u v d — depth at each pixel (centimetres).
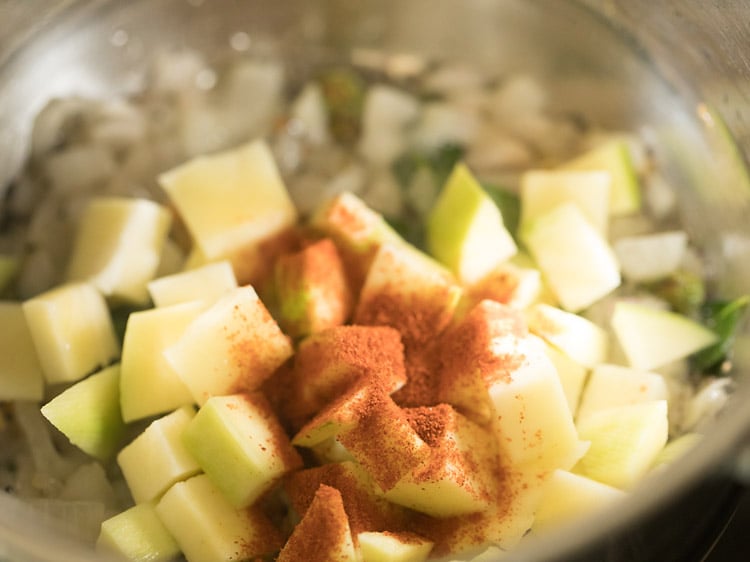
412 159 17
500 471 12
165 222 16
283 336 14
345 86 18
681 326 14
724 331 14
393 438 12
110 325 15
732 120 15
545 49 18
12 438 14
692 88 16
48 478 13
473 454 12
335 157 17
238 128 18
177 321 14
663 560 11
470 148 17
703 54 16
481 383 13
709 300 15
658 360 14
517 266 15
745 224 15
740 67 15
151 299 15
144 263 15
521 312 14
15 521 11
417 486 12
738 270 15
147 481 13
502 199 16
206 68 19
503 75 18
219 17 19
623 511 10
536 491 12
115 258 15
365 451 12
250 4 19
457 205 16
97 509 13
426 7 19
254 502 13
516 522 12
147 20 18
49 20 18
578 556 10
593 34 18
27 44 18
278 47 19
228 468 12
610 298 15
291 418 13
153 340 13
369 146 18
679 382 14
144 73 19
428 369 14
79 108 18
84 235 16
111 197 17
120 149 17
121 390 13
